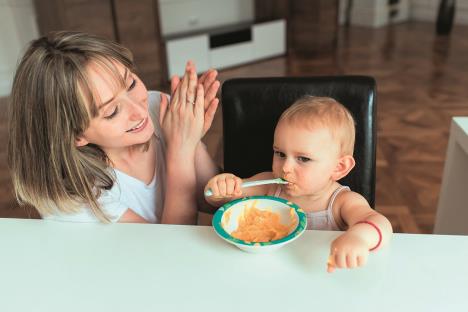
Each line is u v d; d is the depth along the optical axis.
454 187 1.24
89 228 0.73
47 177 0.73
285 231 0.68
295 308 0.55
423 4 5.38
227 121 1.00
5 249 0.69
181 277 0.61
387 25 5.30
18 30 3.36
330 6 4.23
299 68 3.91
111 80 0.70
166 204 0.90
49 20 3.19
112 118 0.72
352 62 3.98
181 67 3.71
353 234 0.62
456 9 5.16
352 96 0.92
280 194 0.91
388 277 0.60
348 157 0.84
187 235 0.70
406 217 1.79
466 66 3.70
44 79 0.69
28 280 0.62
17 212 1.90
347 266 0.59
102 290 0.60
